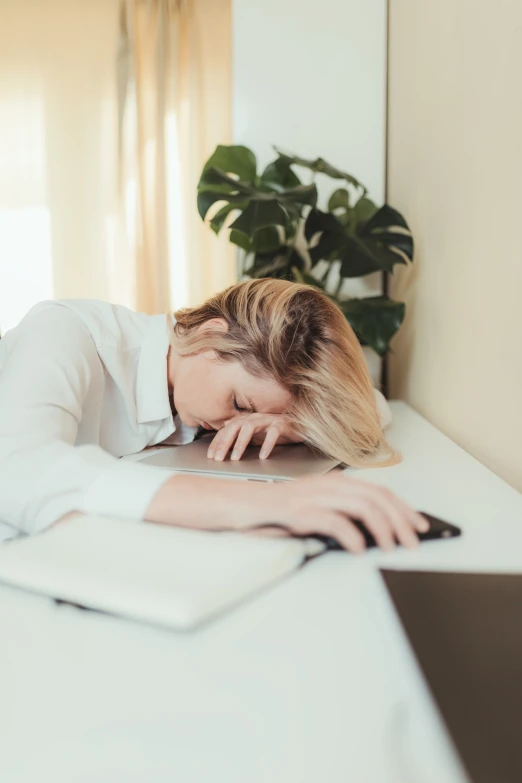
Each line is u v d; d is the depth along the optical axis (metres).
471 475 0.75
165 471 0.53
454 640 0.33
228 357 0.83
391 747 0.25
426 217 1.37
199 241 2.47
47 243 2.60
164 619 0.35
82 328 0.81
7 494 0.52
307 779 0.23
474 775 0.22
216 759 0.24
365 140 1.90
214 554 0.43
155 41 2.46
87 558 0.42
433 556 0.47
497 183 0.88
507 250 0.83
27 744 0.25
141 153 2.51
